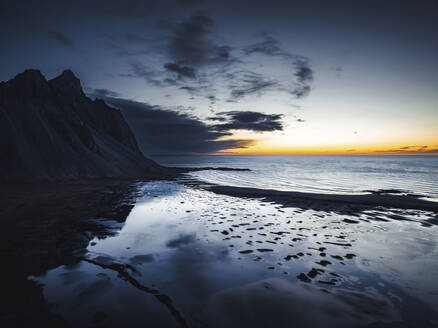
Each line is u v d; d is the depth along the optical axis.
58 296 3.98
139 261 5.55
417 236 7.86
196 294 4.15
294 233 7.99
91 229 8.12
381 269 5.30
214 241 7.04
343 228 8.78
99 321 3.34
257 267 5.30
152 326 3.26
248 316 3.54
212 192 18.61
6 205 11.40
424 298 4.14
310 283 4.60
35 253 5.93
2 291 4.09
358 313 3.68
